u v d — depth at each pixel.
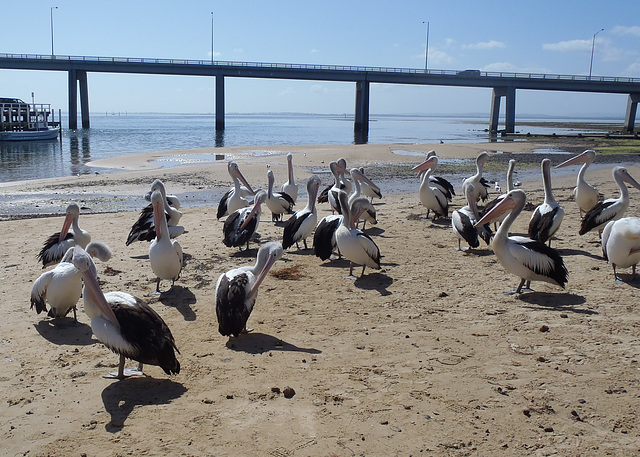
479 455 4.15
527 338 6.24
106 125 113.50
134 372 5.54
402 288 8.16
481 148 41.81
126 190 20.02
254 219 10.50
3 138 49.12
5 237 11.52
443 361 5.70
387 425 4.55
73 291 6.67
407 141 57.16
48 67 72.81
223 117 78.19
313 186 10.78
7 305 7.46
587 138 59.78
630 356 5.72
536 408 4.76
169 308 7.37
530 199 16.55
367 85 79.12
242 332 6.51
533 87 77.44
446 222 13.32
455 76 77.94
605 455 4.12
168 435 4.45
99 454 4.21
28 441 4.39
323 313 7.16
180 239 11.53
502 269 9.10
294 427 4.54
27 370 5.61
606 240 8.62
